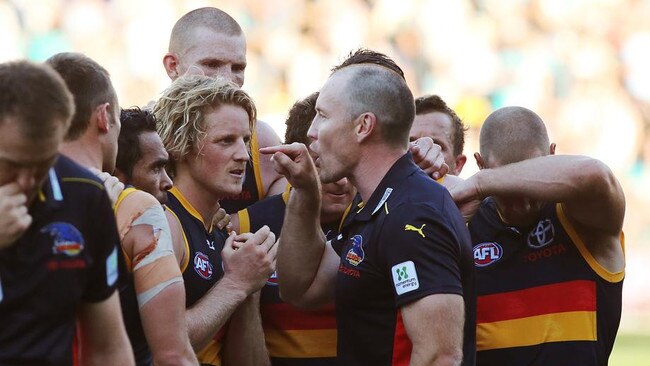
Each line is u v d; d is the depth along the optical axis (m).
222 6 57.25
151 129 13.00
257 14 57.59
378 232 12.10
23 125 8.41
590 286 14.30
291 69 56.22
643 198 53.81
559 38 58.38
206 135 13.59
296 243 13.89
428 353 11.42
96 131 11.35
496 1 59.31
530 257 14.41
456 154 17.86
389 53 57.78
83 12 55.88
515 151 14.45
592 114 56.28
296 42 57.12
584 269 14.32
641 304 49.22
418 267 11.62
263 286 14.77
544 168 13.50
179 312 11.55
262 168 17.41
